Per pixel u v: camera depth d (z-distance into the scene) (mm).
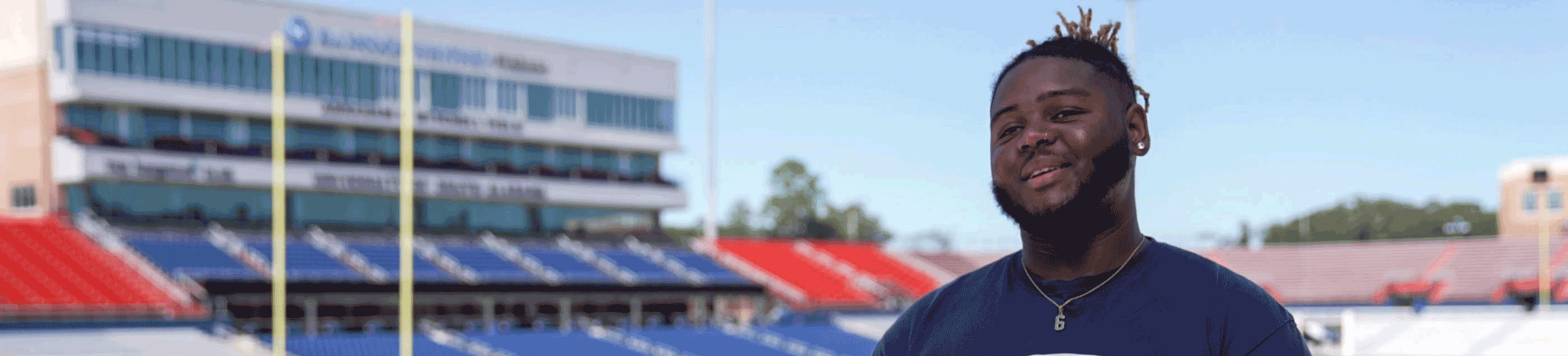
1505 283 54125
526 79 47812
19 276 32656
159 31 38281
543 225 48875
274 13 40969
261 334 34312
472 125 45906
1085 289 1694
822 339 44969
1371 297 56125
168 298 33906
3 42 38250
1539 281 53375
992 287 1822
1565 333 31250
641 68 51969
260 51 40688
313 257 39625
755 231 88438
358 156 43094
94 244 36219
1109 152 1637
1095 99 1648
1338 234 85062
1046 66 1678
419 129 44344
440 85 45156
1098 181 1627
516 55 47562
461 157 46406
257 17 40594
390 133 44375
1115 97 1675
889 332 2014
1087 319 1675
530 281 39969
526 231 48312
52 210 37031
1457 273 55812
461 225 46281
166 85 38375
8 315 30078
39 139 37156
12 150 37906
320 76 42000
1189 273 1703
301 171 41188
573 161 49875
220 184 39438
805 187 87812
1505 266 55250
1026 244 1766
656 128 52344
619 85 51031
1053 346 1674
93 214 37062
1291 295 57719
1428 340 33406
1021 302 1739
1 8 38344
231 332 33312
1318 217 86375
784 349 42656
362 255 41094
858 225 88500
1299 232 86188
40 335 29938
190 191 39281
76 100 37094
